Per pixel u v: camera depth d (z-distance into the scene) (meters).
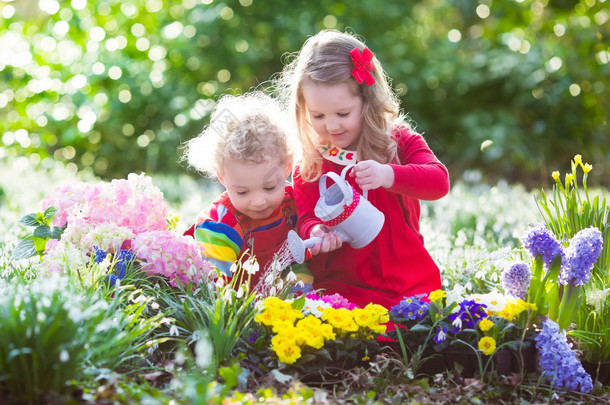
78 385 2.05
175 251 2.81
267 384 2.34
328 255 3.12
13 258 3.02
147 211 3.13
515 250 2.91
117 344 2.26
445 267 3.71
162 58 10.18
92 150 10.12
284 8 10.71
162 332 2.65
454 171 10.35
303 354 2.49
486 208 5.72
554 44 9.86
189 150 3.29
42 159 9.41
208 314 2.52
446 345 2.61
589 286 2.94
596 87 10.06
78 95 9.19
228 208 3.10
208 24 10.23
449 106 10.79
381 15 10.85
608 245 3.03
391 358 2.59
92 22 9.73
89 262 2.85
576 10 10.19
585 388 2.54
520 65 9.88
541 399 2.47
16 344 1.95
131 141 10.11
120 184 3.17
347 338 2.59
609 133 10.45
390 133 3.04
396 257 3.04
